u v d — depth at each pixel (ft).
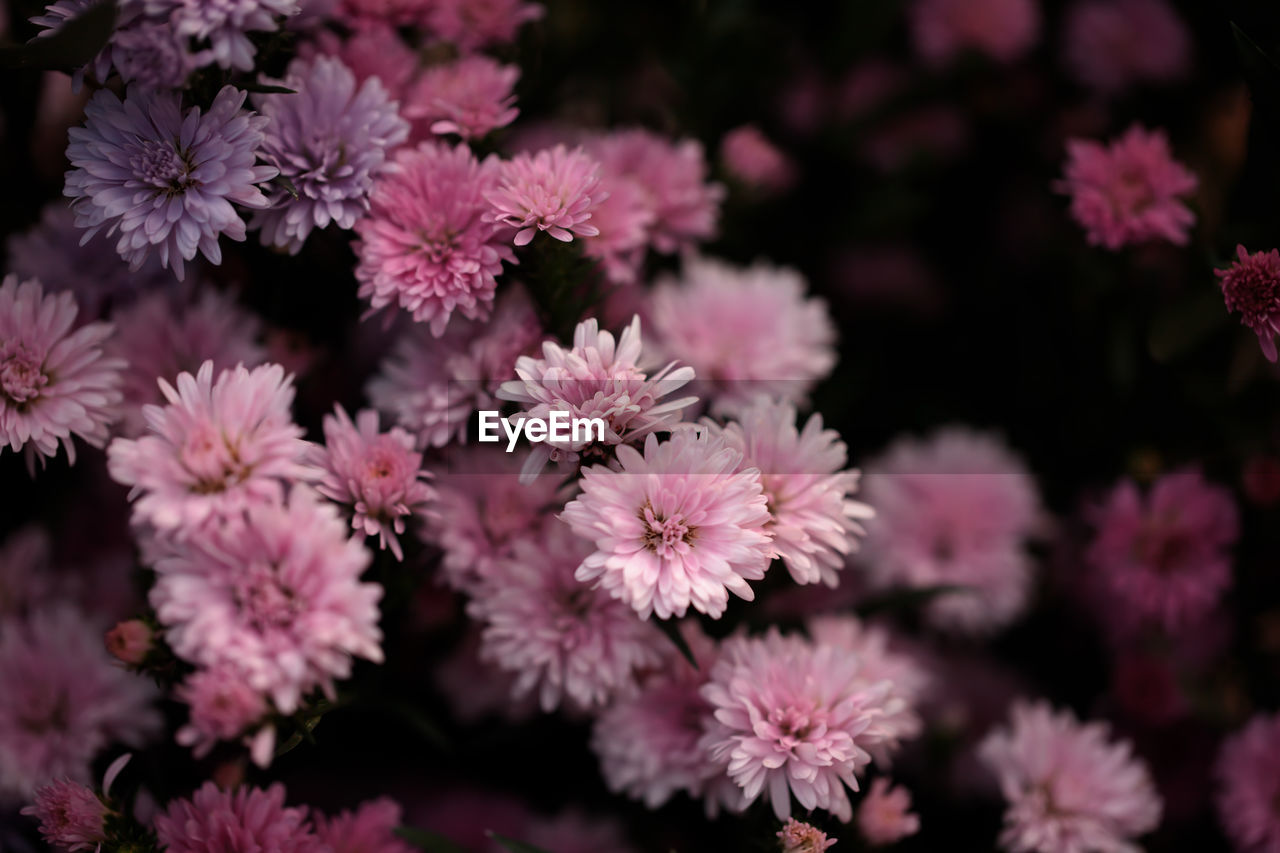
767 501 1.18
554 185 1.19
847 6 1.59
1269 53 1.36
